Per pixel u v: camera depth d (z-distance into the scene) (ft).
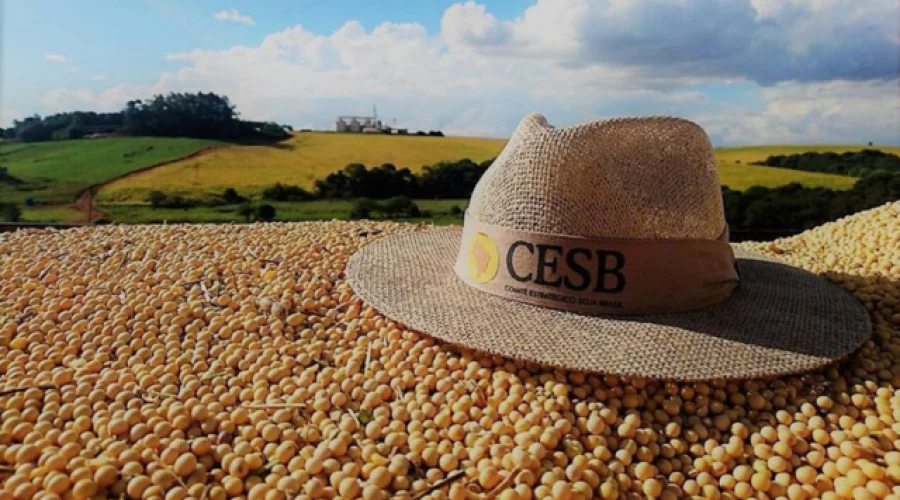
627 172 1.22
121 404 1.14
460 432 1.09
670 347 1.13
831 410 1.16
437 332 1.20
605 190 1.21
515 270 1.28
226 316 1.52
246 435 1.08
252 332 1.46
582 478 0.98
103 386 1.21
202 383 1.25
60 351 1.37
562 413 1.12
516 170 1.29
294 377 1.29
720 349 1.14
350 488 0.94
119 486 0.91
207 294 1.62
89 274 1.75
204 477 0.96
